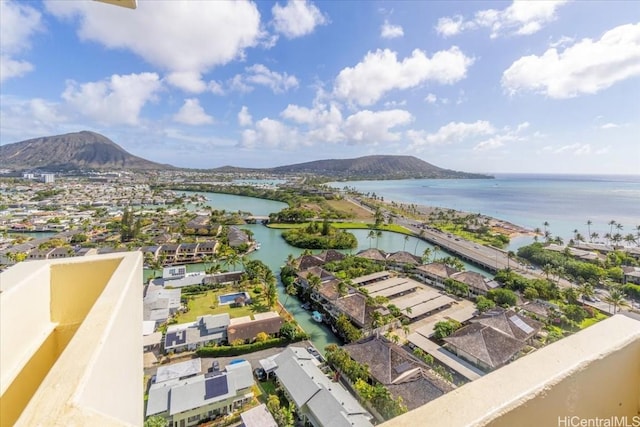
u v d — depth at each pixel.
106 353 1.86
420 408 1.44
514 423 1.46
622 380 1.90
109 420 1.29
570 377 1.67
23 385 2.53
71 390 1.39
